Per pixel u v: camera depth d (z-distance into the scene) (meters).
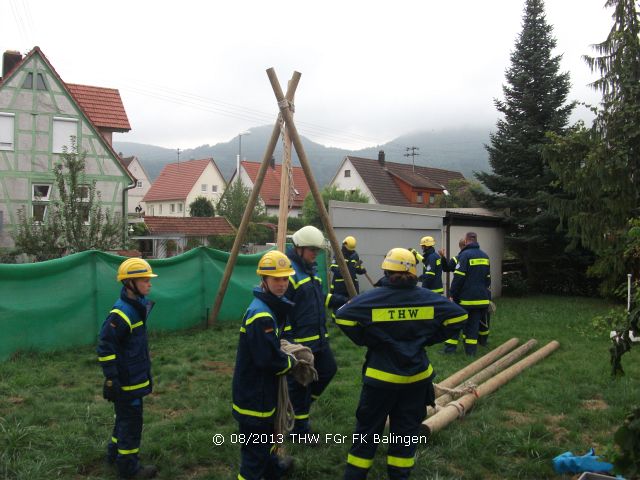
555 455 4.92
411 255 4.10
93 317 9.12
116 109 24.89
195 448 4.96
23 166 21.28
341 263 8.15
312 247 5.29
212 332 10.35
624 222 12.99
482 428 5.50
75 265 8.89
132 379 4.35
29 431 5.14
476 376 7.18
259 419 3.81
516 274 18.25
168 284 10.40
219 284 11.32
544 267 18.39
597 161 12.56
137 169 69.06
